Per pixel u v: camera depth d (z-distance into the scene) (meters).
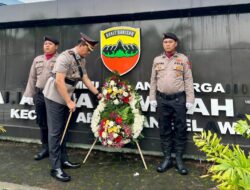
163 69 3.42
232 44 3.67
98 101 4.11
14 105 4.80
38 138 4.66
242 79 3.63
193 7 3.69
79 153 4.20
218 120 3.73
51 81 3.30
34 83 3.95
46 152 3.97
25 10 4.55
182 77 3.39
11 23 4.71
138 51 4.03
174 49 3.42
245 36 3.62
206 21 3.77
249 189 1.68
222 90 3.70
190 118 3.85
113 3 4.07
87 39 3.20
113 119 3.63
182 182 3.11
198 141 2.41
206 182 3.09
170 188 2.97
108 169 3.55
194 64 3.82
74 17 4.27
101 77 4.25
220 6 3.61
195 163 3.73
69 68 3.22
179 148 3.48
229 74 3.68
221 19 3.71
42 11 4.45
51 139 3.25
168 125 3.53
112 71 4.17
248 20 3.61
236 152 2.00
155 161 3.83
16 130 4.79
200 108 3.79
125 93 3.66
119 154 4.14
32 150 4.33
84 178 3.25
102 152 4.24
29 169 3.52
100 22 4.25
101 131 3.65
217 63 3.73
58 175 3.18
